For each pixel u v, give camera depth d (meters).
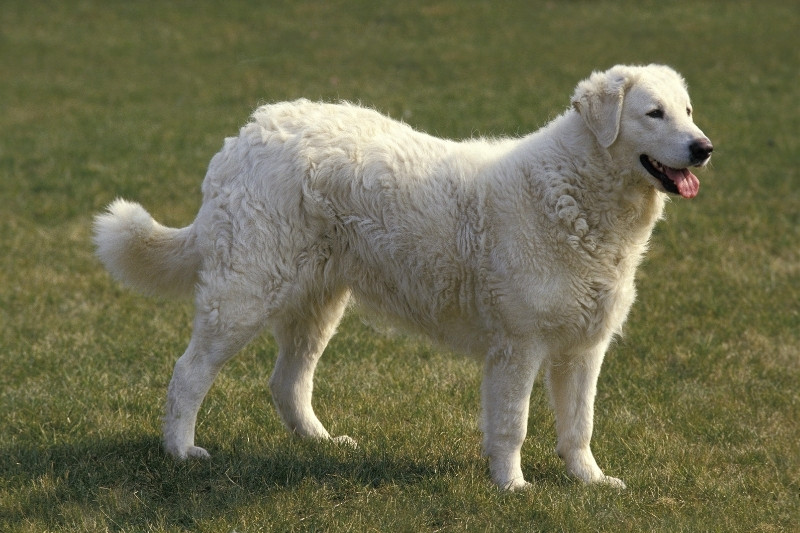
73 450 5.89
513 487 5.36
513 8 25.48
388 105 17.28
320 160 5.43
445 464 5.77
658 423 6.59
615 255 5.21
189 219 11.74
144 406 6.65
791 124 15.29
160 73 20.56
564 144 5.20
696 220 11.05
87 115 17.34
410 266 5.39
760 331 8.19
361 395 6.95
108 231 5.77
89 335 8.09
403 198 5.35
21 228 11.25
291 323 6.03
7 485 5.49
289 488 5.40
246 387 7.10
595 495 5.35
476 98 17.64
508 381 5.30
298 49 22.23
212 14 25.59
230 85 19.42
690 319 8.45
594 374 5.55
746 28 22.50
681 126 4.95
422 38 23.02
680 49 20.92
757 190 12.15
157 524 5.03
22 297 9.05
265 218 5.44
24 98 18.69
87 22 24.95
